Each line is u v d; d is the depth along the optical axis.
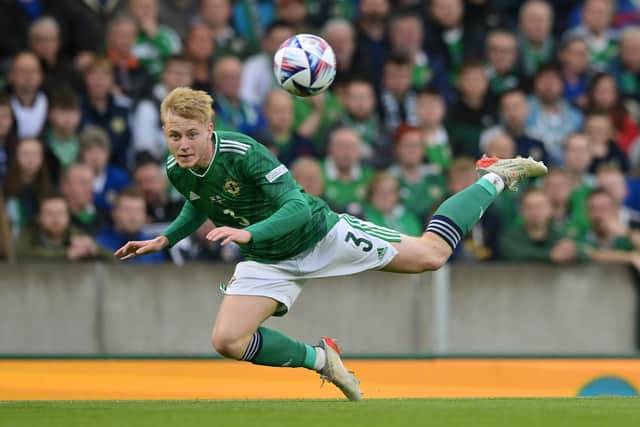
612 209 32.59
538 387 27.28
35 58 29.98
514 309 30.66
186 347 29.00
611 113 35.34
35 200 29.02
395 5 35.47
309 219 16.14
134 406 16.44
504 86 35.22
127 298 28.81
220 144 16.27
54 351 28.30
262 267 17.00
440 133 33.31
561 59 35.72
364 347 29.62
